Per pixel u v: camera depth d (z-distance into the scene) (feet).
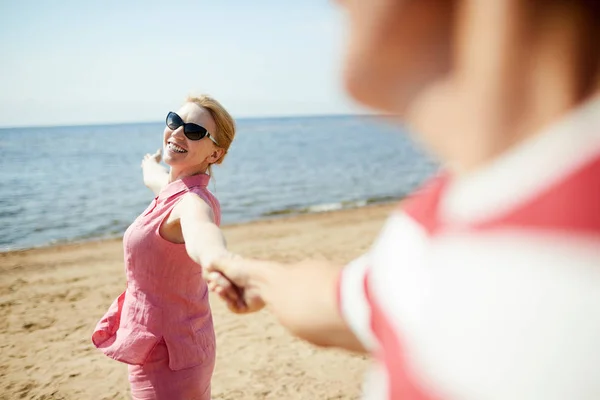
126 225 57.62
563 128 1.23
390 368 1.54
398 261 1.65
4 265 38.96
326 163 127.24
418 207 1.71
